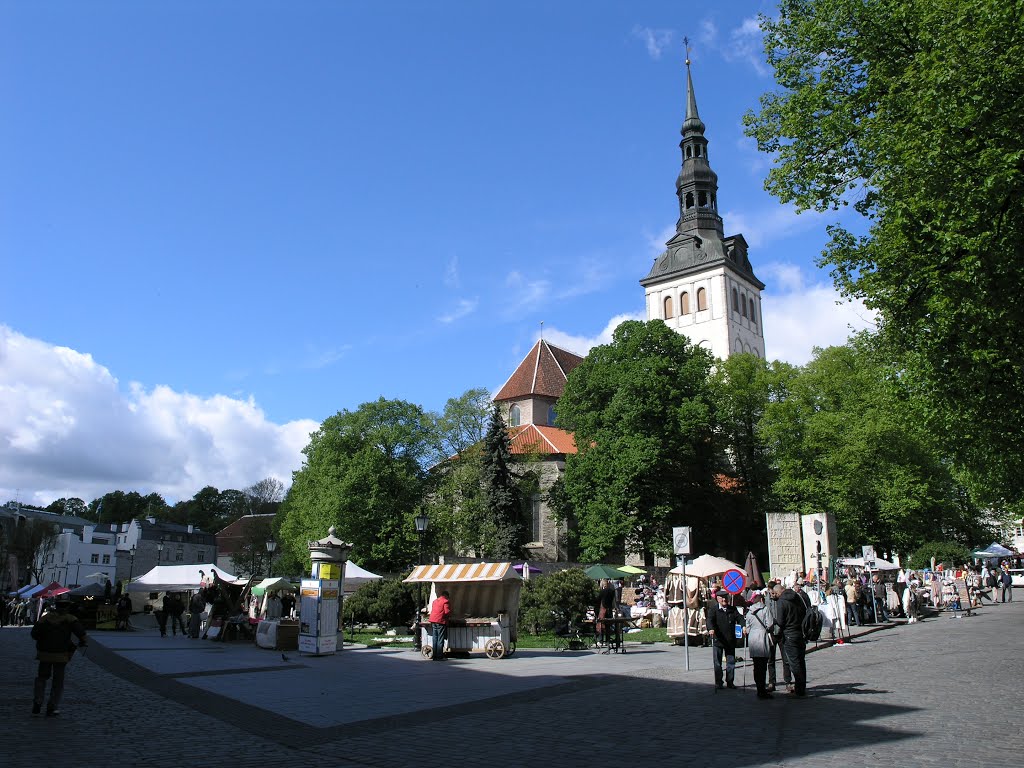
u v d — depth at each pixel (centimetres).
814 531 3528
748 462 5959
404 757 896
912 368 2145
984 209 1501
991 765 800
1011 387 1798
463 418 6134
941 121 1513
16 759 864
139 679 1675
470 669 1850
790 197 2316
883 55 2016
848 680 1516
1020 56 1428
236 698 1380
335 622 2295
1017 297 1542
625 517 5022
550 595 2923
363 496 5644
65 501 15512
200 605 3195
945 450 2480
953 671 1586
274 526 8638
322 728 1086
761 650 1308
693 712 1188
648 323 5581
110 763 855
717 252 7881
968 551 5053
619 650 2248
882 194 1962
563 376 7931
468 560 4859
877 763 820
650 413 5162
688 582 2739
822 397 5278
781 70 2328
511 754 907
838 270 2155
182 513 14325
